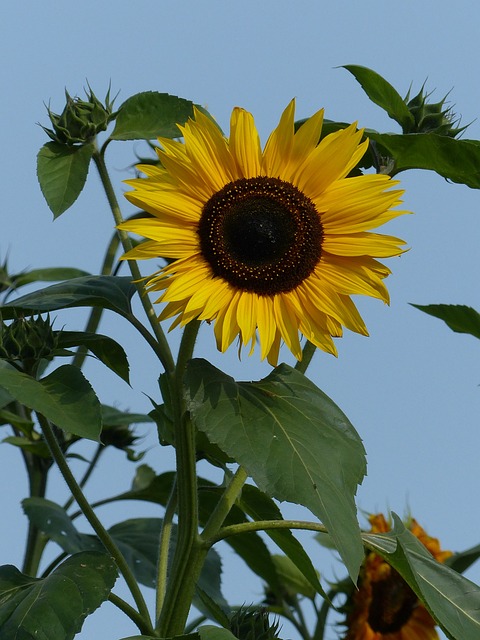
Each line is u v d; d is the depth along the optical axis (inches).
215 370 70.0
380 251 70.9
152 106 75.1
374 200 71.1
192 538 69.8
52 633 66.3
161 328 71.3
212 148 70.8
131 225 70.3
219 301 69.9
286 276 70.5
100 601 67.2
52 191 73.3
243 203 70.6
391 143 74.6
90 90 74.6
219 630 67.1
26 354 70.7
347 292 70.7
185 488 69.8
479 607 70.4
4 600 67.9
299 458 68.2
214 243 70.3
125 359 73.3
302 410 69.9
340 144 71.2
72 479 70.4
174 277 69.8
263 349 69.7
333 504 67.7
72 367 69.6
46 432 70.4
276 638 73.4
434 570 71.2
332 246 71.1
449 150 74.0
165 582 72.3
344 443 69.6
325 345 70.5
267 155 71.1
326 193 71.2
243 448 68.1
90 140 74.3
